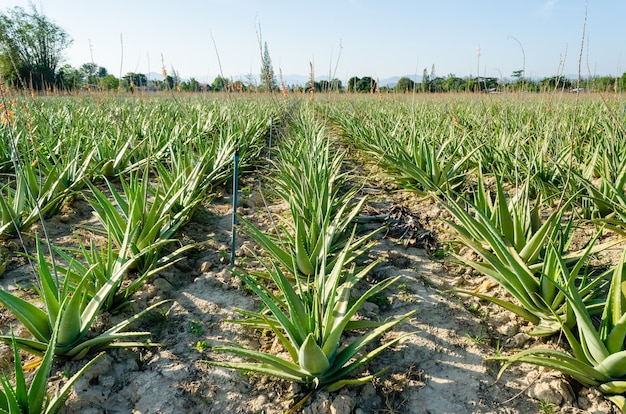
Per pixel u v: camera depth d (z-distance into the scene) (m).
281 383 2.94
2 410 2.33
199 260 4.62
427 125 9.95
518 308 3.39
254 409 2.74
